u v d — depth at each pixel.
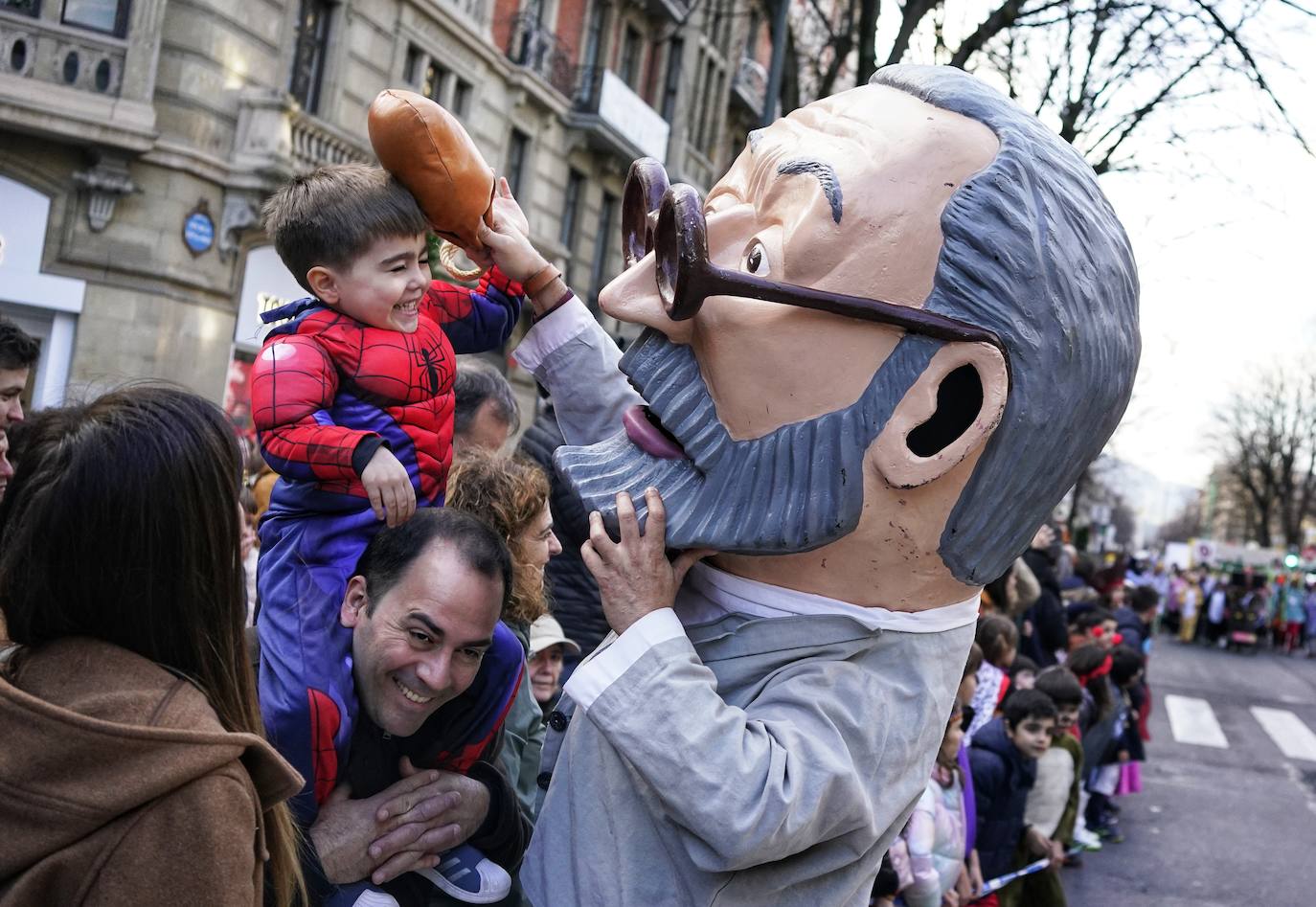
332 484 1.88
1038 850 4.86
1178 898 6.45
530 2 18.67
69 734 1.26
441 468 2.01
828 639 1.82
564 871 1.84
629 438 1.95
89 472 1.37
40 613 1.39
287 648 1.84
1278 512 52.00
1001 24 6.87
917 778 1.87
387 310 1.90
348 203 1.86
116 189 12.18
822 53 8.27
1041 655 7.63
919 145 1.76
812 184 1.77
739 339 1.77
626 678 1.72
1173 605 33.22
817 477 1.75
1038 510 1.83
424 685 1.78
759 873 1.76
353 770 1.89
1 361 2.56
